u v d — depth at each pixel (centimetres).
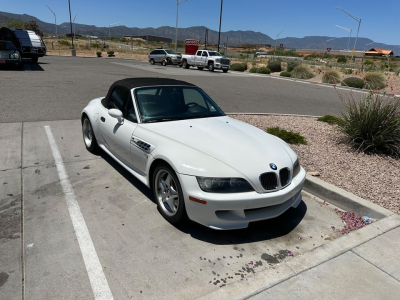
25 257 288
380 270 281
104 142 504
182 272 281
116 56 4991
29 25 8075
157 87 468
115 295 251
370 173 502
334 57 7731
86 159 534
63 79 1561
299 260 290
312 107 1229
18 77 1524
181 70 2792
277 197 327
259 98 1373
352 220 380
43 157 533
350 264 288
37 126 708
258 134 410
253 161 333
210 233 342
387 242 320
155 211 380
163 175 361
